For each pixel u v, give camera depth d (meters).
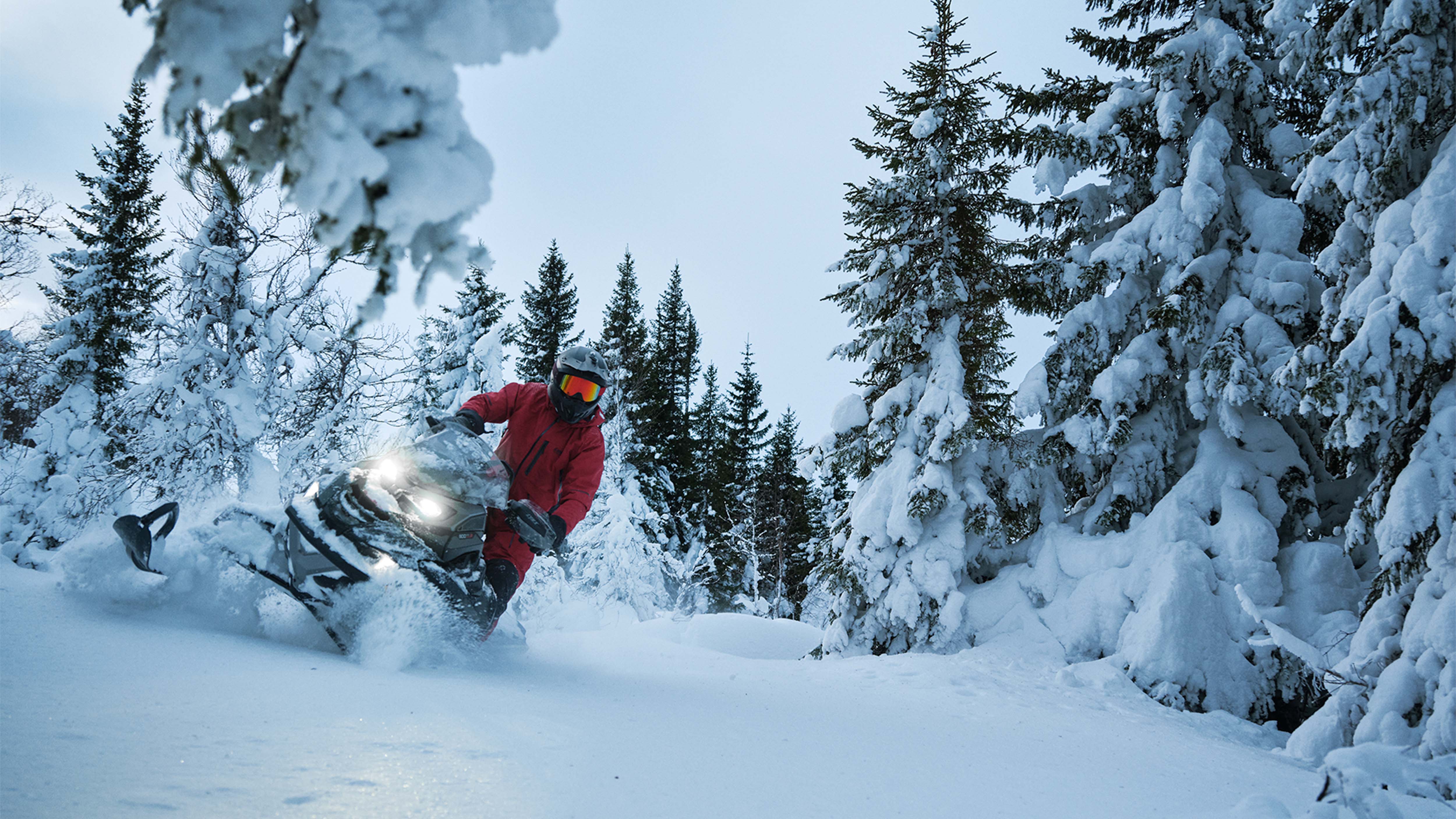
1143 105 9.52
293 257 12.38
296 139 0.88
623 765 2.27
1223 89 9.24
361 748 2.02
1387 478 5.96
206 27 0.86
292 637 3.51
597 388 4.92
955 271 10.30
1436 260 5.81
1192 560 7.45
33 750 1.64
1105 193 10.11
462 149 1.00
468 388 20.20
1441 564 5.38
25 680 2.12
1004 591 8.55
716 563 33.31
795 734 3.19
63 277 20.83
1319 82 7.69
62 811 1.40
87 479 12.52
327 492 3.71
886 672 6.26
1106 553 8.02
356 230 0.92
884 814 2.23
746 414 40.31
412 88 0.94
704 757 2.53
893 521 8.92
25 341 18.83
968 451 9.41
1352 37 6.87
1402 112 6.29
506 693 3.01
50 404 19.78
